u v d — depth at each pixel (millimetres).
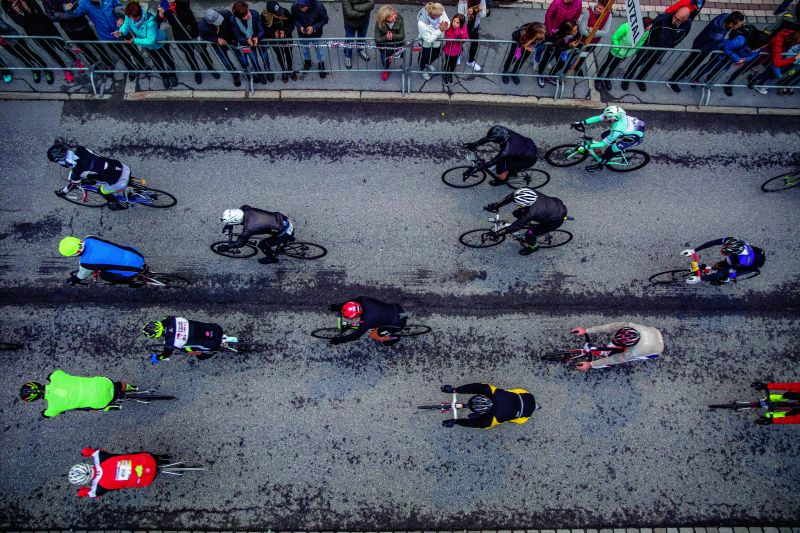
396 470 7941
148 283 8695
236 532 7594
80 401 6688
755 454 8180
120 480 6504
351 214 9484
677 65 10828
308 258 9078
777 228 9594
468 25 9844
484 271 9148
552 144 10133
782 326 8922
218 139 9961
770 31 10164
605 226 9523
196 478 7816
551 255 9289
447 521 7730
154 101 10219
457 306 8906
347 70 10508
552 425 8258
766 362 8711
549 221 7777
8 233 9094
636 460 8102
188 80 10367
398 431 8156
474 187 9781
